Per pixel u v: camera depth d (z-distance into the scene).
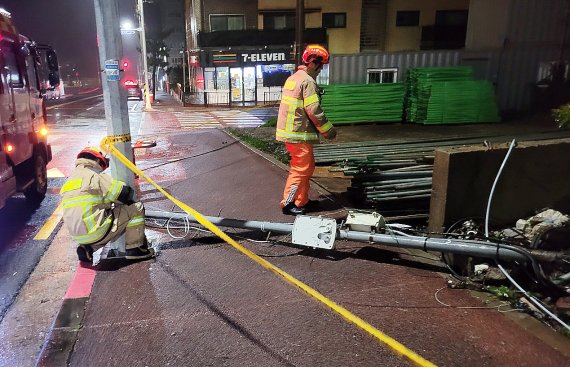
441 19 30.38
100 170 4.42
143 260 4.58
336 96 14.05
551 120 14.00
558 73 15.38
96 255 4.76
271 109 26.34
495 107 14.09
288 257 4.47
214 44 28.92
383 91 14.29
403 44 30.48
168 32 40.50
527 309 3.38
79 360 3.08
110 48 4.31
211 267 4.34
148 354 3.07
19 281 4.62
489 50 15.51
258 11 30.09
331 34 29.48
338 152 8.59
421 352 2.90
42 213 6.93
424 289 3.73
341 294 3.69
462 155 4.18
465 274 3.96
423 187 5.53
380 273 4.04
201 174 8.36
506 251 3.62
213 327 3.33
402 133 12.44
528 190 4.53
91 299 3.87
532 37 15.58
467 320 3.26
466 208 4.32
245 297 3.74
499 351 2.90
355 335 3.14
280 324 3.32
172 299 3.77
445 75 14.02
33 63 7.25
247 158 9.20
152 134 14.69
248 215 5.73
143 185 7.75
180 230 5.38
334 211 5.62
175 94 41.28
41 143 7.50
